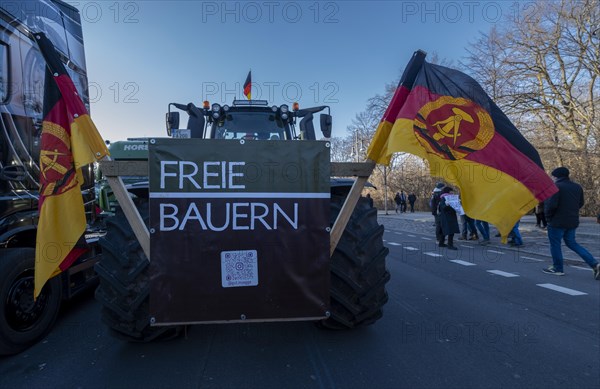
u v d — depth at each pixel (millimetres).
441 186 10266
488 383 2793
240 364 3072
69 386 2729
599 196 16141
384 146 2871
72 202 2758
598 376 2900
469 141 2660
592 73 16500
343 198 3336
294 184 2686
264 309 2670
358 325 3369
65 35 4504
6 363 3100
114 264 2982
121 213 3158
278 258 2670
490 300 4969
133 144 5445
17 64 3525
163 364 3066
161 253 2598
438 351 3338
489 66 17609
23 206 3455
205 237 2619
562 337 3676
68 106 2758
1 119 3312
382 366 3047
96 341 3543
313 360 3145
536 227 13664
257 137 5348
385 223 20250
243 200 2645
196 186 2611
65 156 2775
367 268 3166
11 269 3201
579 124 17266
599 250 8812
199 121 5125
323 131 5391
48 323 3607
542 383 2789
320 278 2709
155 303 2604
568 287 5641
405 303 4836
